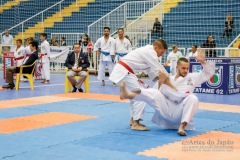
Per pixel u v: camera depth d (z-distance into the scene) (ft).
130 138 19.97
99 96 37.19
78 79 40.34
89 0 85.87
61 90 42.27
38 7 92.89
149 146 18.38
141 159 16.20
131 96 20.65
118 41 46.70
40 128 22.33
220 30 62.13
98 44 48.08
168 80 21.15
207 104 33.04
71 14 85.61
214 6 65.16
